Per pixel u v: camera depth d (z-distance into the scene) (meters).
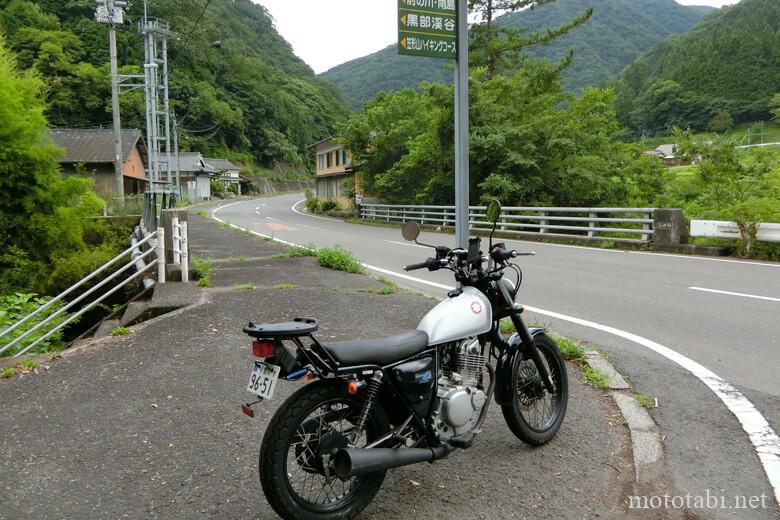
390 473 3.25
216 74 83.69
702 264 11.00
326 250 11.77
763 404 4.11
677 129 17.50
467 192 5.68
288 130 94.88
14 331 7.84
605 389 4.48
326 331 6.13
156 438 3.68
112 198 21.64
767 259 11.47
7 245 13.15
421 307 7.27
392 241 18.55
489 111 23.81
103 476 3.22
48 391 4.53
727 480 3.14
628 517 2.83
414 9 5.53
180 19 68.00
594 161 22.67
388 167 33.72
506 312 3.48
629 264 11.40
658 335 6.04
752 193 15.85
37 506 2.92
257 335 2.48
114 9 23.34
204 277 8.99
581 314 7.15
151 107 29.69
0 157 12.55
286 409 2.55
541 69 26.67
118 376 4.83
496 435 3.74
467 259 3.35
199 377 4.78
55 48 54.09
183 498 2.98
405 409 2.90
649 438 3.63
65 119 55.09
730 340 5.76
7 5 56.84
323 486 2.78
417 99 34.12
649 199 22.89
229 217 33.88
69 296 12.57
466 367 3.14
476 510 2.88
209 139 77.50
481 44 29.28
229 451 3.49
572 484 3.13
